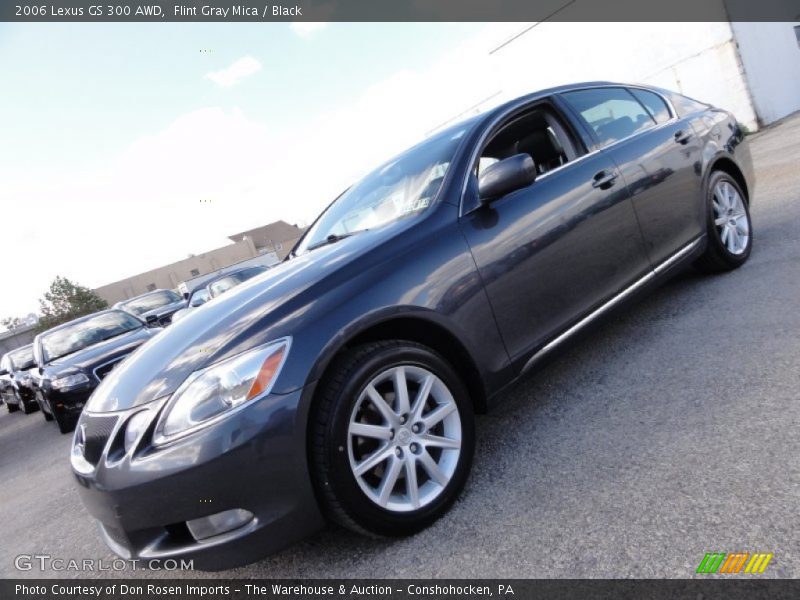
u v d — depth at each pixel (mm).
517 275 2500
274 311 2049
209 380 1884
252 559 1872
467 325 2307
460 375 2414
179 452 1815
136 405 1972
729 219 3873
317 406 1938
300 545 2305
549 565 1721
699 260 3811
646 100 3711
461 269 2336
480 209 2518
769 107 13648
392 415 2059
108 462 1942
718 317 3189
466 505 2188
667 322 3398
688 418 2277
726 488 1789
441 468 2197
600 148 3119
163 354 2201
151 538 1955
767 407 2156
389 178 3082
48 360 7391
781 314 2930
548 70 17734
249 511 1843
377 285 2141
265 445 1833
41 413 10680
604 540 1744
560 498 2033
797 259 3645
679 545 1619
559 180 2814
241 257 61594
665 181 3348
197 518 1847
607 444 2293
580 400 2783
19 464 6402
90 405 2273
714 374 2564
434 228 2391
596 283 2844
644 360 2986
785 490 1691
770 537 1536
